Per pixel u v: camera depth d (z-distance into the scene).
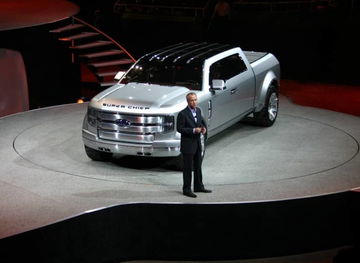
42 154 12.52
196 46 13.75
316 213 9.99
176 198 10.17
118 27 24.62
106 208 9.52
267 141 13.50
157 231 9.80
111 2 26.70
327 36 20.80
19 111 17.42
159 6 24.11
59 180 11.03
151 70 12.77
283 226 9.88
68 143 13.29
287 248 10.02
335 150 12.92
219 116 12.50
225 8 21.28
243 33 22.23
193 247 9.85
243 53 13.77
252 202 9.69
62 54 18.91
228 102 12.76
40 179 11.08
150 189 10.62
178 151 11.24
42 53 18.16
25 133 13.96
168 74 12.56
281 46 21.62
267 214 9.77
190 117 10.20
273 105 14.72
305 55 21.23
